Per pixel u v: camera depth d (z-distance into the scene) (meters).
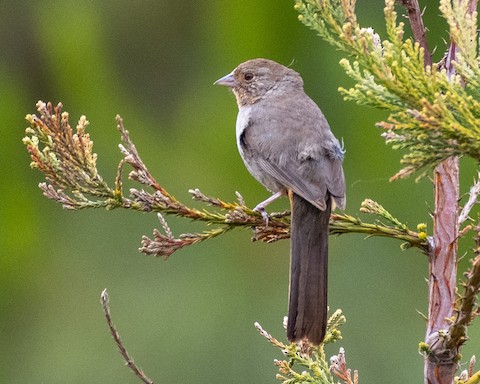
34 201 13.75
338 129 12.84
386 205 12.72
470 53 6.99
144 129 13.84
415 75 6.83
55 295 13.16
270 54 13.11
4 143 13.85
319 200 8.77
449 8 7.04
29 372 12.73
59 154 8.30
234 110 13.64
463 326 7.43
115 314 12.58
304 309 8.42
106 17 14.28
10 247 13.44
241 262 12.77
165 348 12.18
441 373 7.70
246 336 12.17
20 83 14.14
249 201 13.16
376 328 12.20
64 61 14.14
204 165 13.38
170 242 8.48
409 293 12.38
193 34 14.12
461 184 11.80
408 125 6.59
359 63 7.07
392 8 6.95
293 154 9.35
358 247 12.56
